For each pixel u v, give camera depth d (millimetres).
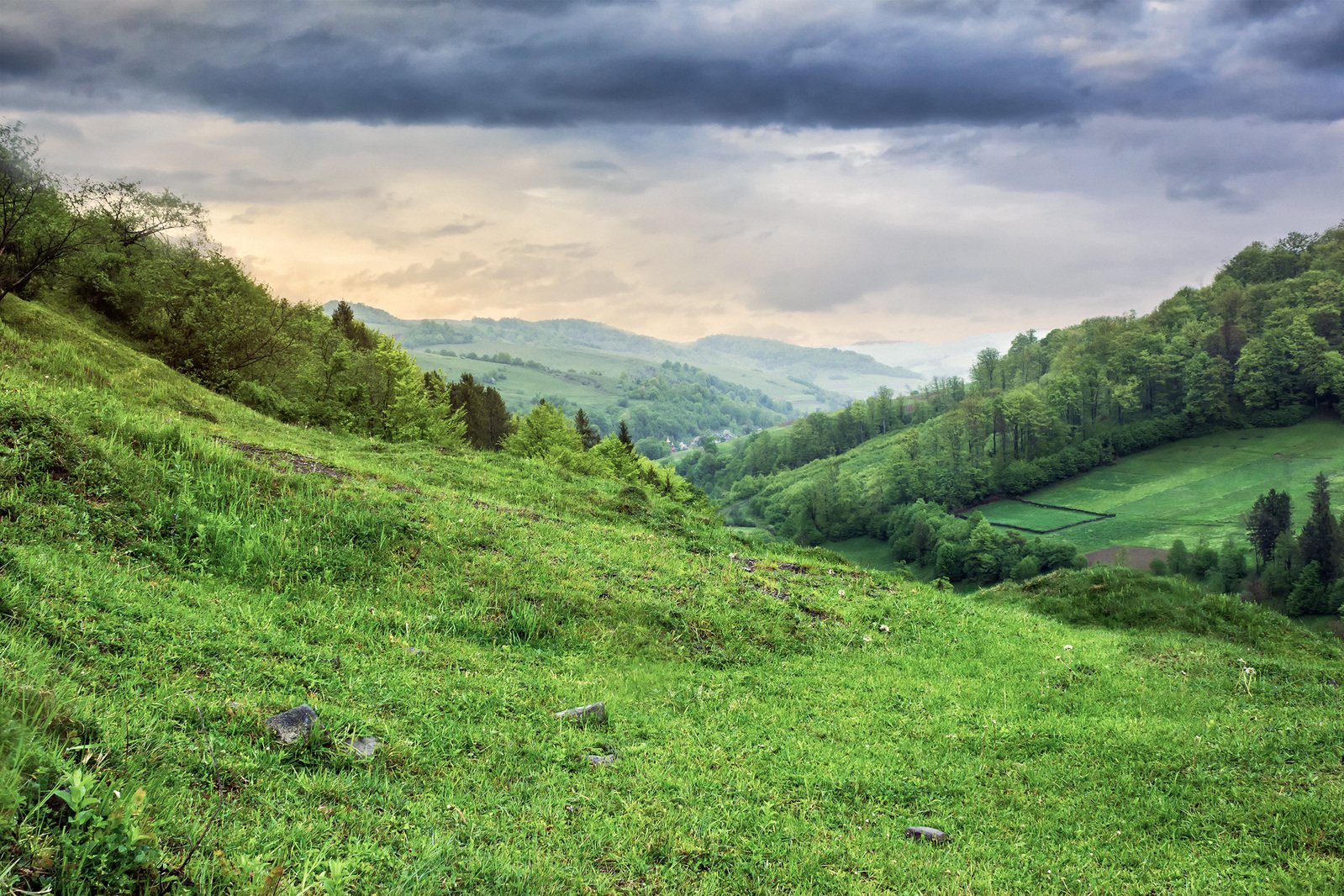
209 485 14594
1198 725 11695
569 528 19891
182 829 4957
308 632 11016
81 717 5672
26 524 10883
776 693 12844
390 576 14094
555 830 7148
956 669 14984
